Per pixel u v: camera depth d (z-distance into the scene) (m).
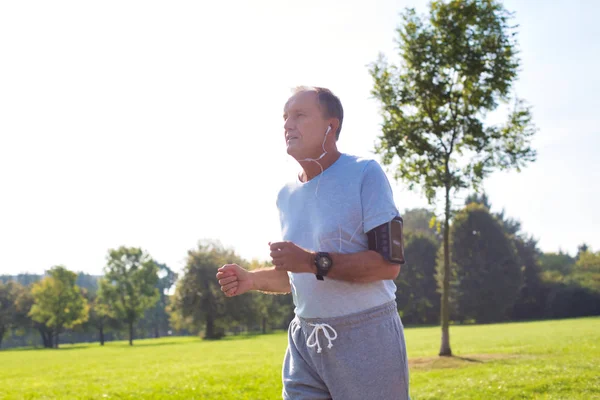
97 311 83.31
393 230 2.32
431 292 67.50
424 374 11.83
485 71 14.41
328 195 2.49
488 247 57.31
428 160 14.91
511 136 14.84
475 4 14.37
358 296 2.41
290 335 2.69
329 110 2.54
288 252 2.23
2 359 38.16
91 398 10.92
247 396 9.57
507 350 17.22
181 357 27.23
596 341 18.08
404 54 14.95
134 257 78.19
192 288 68.94
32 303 94.00
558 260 86.94
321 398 2.54
